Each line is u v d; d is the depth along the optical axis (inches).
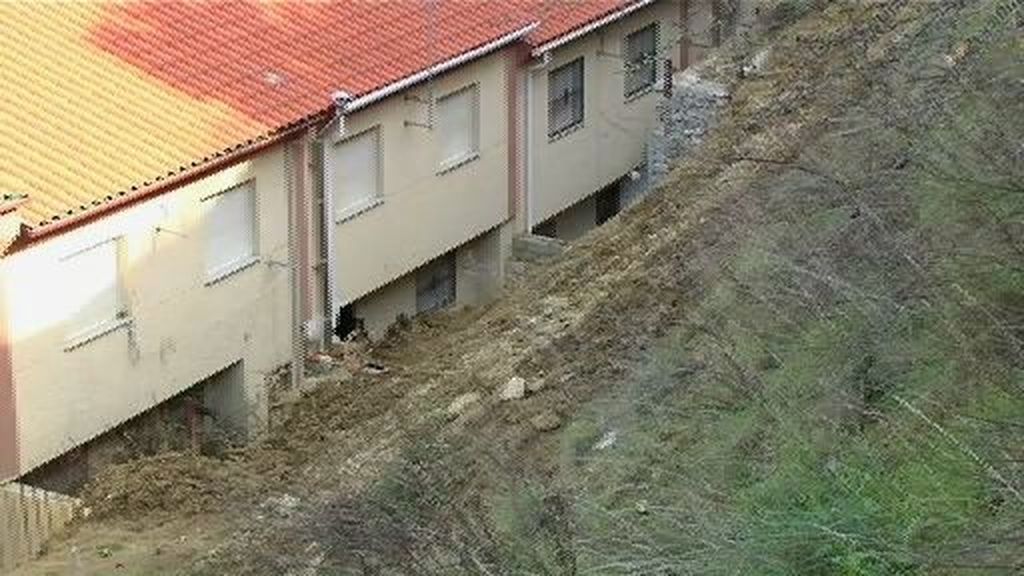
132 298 904.9
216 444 946.7
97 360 892.6
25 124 903.7
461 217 1131.3
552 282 917.2
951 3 633.0
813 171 493.7
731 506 382.0
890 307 414.6
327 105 991.0
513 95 1152.2
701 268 602.2
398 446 647.8
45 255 852.0
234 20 1047.6
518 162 1171.9
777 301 474.6
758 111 873.5
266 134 956.6
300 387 992.9
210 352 960.9
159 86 968.9
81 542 811.4
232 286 968.9
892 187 454.6
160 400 933.8
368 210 1052.5
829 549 336.2
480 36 1103.0
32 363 856.9
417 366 984.3
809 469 376.8
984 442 341.7
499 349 827.4
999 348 372.8
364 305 1080.2
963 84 474.3
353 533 437.7
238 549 637.9
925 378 387.9
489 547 400.8
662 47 1291.8
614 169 1275.8
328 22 1072.8
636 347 607.5
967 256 391.9
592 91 1235.2
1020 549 301.6
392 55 1056.8
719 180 803.4
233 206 964.6
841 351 421.4
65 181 869.8
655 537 380.8
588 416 563.2
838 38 839.7
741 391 447.5
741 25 1218.0
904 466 358.0
